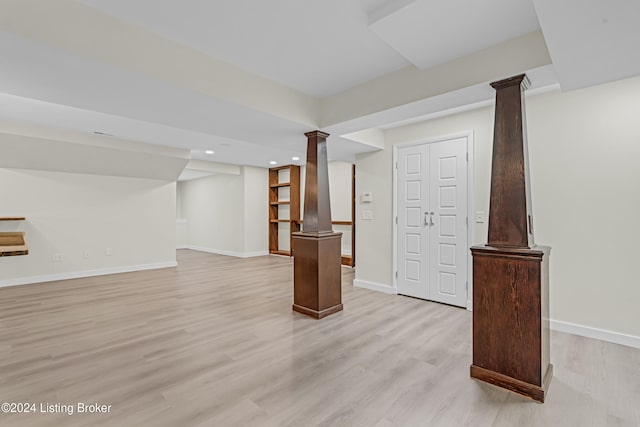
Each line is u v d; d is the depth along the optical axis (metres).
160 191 6.53
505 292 2.06
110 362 2.37
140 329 3.04
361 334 2.96
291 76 2.86
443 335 2.94
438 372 2.26
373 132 4.36
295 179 7.95
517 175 2.11
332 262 3.57
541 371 1.93
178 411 1.79
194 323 3.22
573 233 2.98
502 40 2.16
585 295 2.92
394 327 3.14
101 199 5.77
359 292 4.52
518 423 1.72
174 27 2.08
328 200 3.66
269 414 1.78
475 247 2.18
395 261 4.41
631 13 1.39
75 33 1.80
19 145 4.42
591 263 2.89
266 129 3.43
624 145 2.74
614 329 2.77
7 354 2.49
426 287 4.12
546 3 1.35
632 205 2.70
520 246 2.06
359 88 3.05
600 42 1.65
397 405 1.87
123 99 2.53
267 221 8.57
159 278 5.44
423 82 2.59
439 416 1.77
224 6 1.86
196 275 5.71
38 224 5.10
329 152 4.80
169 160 5.90
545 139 3.13
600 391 2.03
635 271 2.69
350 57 2.53
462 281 3.79
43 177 5.15
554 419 1.76
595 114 2.88
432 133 4.07
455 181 3.87
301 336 2.90
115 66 1.97
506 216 2.13
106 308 3.71
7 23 1.59
